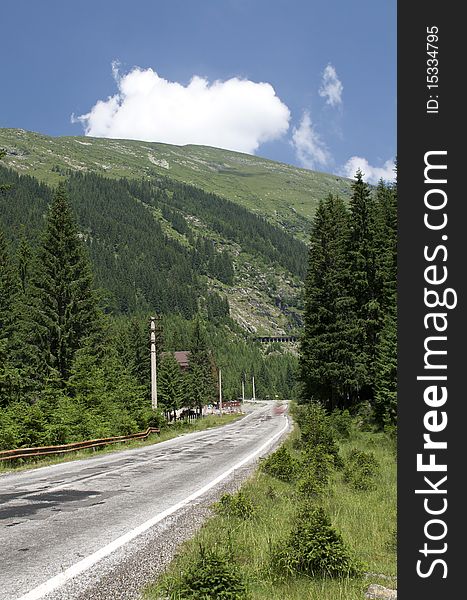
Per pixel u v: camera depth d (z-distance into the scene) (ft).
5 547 23.57
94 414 93.35
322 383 130.93
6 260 133.80
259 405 455.63
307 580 20.06
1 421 66.23
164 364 215.10
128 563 21.34
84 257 121.90
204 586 17.89
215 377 373.40
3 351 93.45
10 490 40.68
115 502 35.37
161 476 49.39
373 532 27.76
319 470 48.60
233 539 24.64
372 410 120.16
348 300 128.06
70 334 116.37
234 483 44.34
